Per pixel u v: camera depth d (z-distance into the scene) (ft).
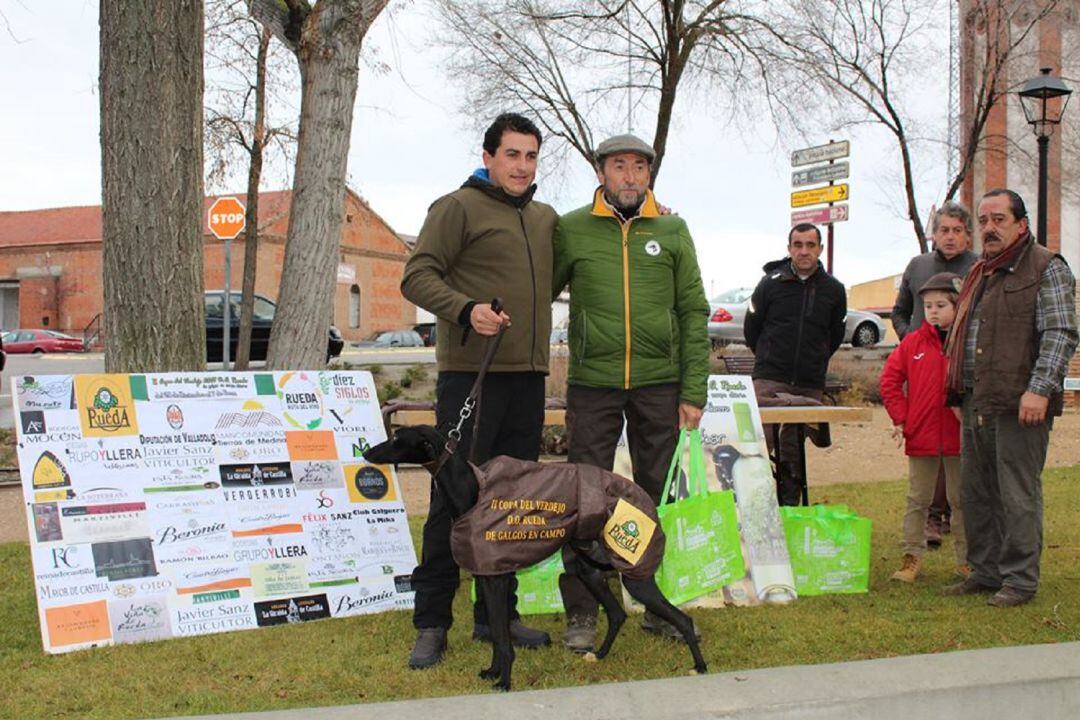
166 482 14.53
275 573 14.83
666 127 52.95
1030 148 67.51
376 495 16.07
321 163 23.49
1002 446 15.61
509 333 13.15
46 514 13.61
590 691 10.48
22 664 12.64
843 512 17.37
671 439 14.35
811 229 20.85
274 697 11.57
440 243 12.96
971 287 16.28
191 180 18.33
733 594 15.98
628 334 13.88
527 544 11.71
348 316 166.30
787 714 10.19
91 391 14.42
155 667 12.53
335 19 23.27
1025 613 15.10
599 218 14.02
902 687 10.59
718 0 51.37
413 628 14.40
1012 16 53.01
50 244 164.25
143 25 17.57
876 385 49.88
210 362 61.21
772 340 21.48
